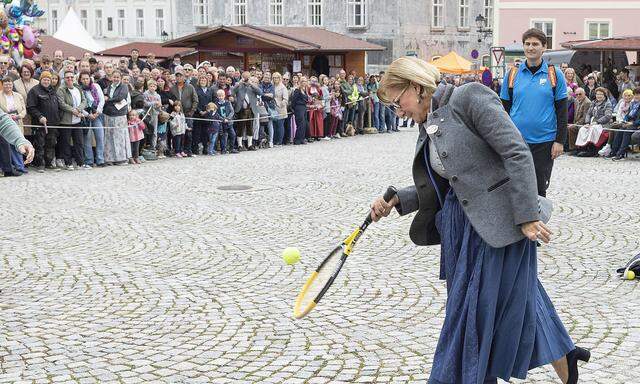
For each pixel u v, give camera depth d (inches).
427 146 169.9
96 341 245.8
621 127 781.3
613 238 389.1
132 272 332.8
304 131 978.7
